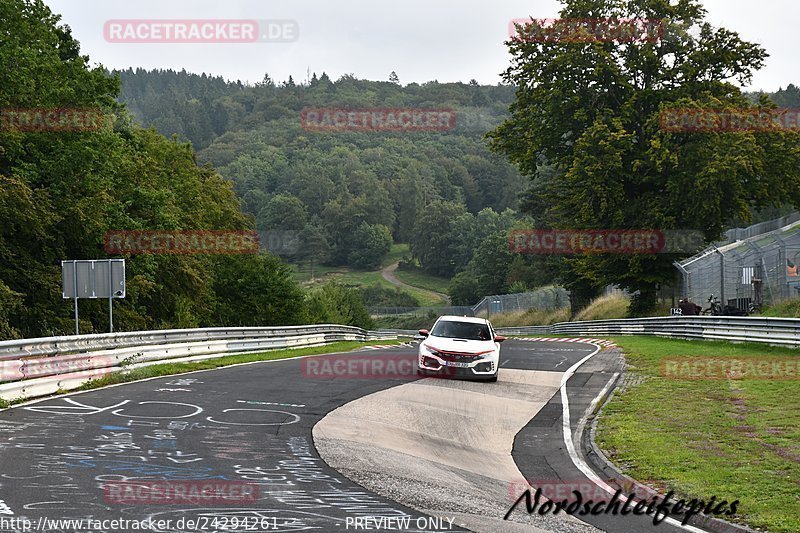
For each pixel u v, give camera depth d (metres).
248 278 59.03
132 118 48.91
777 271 36.81
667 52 48.84
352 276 149.25
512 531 7.64
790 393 16.61
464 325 20.98
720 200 43.84
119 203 39.19
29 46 35.00
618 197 46.44
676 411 15.08
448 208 155.00
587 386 19.42
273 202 156.88
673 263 45.44
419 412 14.94
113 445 10.67
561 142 51.53
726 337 29.83
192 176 55.31
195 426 12.42
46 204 33.72
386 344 42.31
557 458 11.57
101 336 19.19
